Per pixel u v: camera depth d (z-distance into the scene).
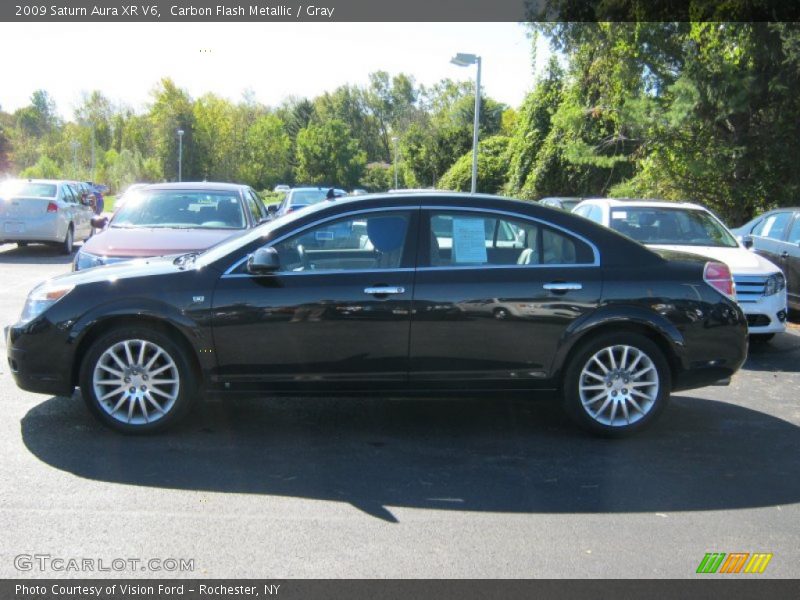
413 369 5.18
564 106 20.00
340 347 5.12
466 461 4.90
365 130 101.38
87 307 5.07
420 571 3.47
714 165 14.78
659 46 15.15
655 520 4.07
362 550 3.66
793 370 7.84
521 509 4.17
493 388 5.27
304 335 5.10
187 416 5.69
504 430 5.57
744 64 13.94
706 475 4.75
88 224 18.75
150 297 5.06
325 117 99.69
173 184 9.51
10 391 6.15
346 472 4.66
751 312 8.26
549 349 5.23
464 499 4.29
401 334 5.13
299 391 5.18
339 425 5.59
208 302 5.06
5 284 11.75
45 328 5.07
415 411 5.99
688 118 14.46
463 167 36.75
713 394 6.80
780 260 10.23
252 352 5.10
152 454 4.86
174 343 5.09
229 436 5.26
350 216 5.26
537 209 5.39
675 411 6.22
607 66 17.03
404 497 4.30
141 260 5.90
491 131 59.25
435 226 5.28
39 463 4.65
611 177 21.98
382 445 5.17
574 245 5.35
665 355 5.44
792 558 3.69
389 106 100.69
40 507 4.04
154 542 3.69
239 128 72.38
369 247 5.24
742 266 8.32
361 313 5.09
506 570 3.50
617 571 3.52
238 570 3.45
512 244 5.31
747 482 4.65
